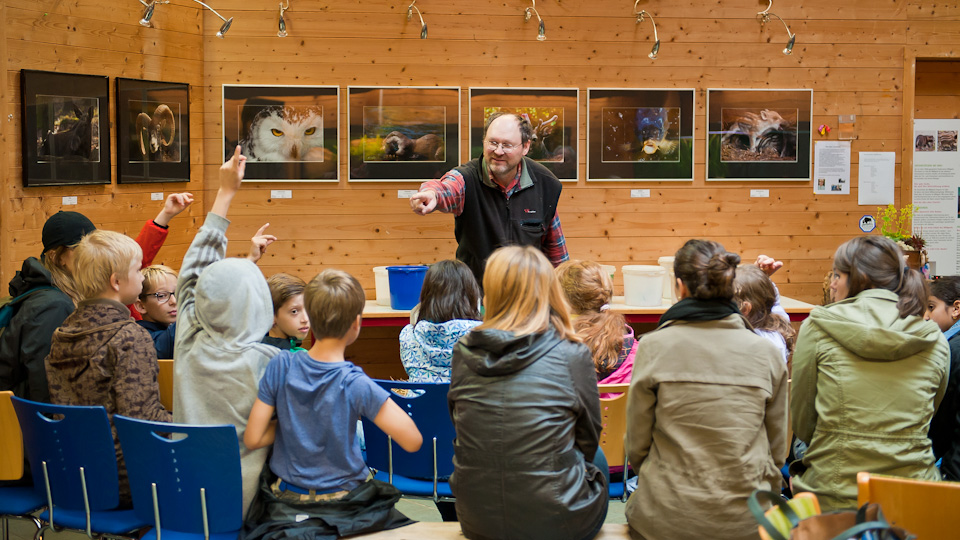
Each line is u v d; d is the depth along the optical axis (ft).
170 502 7.35
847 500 7.64
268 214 17.98
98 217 15.70
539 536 6.75
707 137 18.44
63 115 14.80
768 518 5.43
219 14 17.54
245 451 7.47
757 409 6.93
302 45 17.74
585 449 7.22
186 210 17.46
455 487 7.01
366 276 18.29
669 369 7.06
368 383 7.21
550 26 18.04
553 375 6.79
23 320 9.27
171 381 9.68
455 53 17.97
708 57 18.37
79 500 7.93
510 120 11.87
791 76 18.52
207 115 17.79
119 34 15.87
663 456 7.14
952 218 19.65
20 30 14.11
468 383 6.93
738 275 9.93
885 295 7.93
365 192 18.10
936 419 9.07
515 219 12.44
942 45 18.67
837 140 18.70
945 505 6.06
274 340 10.69
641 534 7.18
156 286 10.91
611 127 18.31
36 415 7.89
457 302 9.78
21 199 14.25
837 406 7.82
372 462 9.20
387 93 17.92
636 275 16.97
